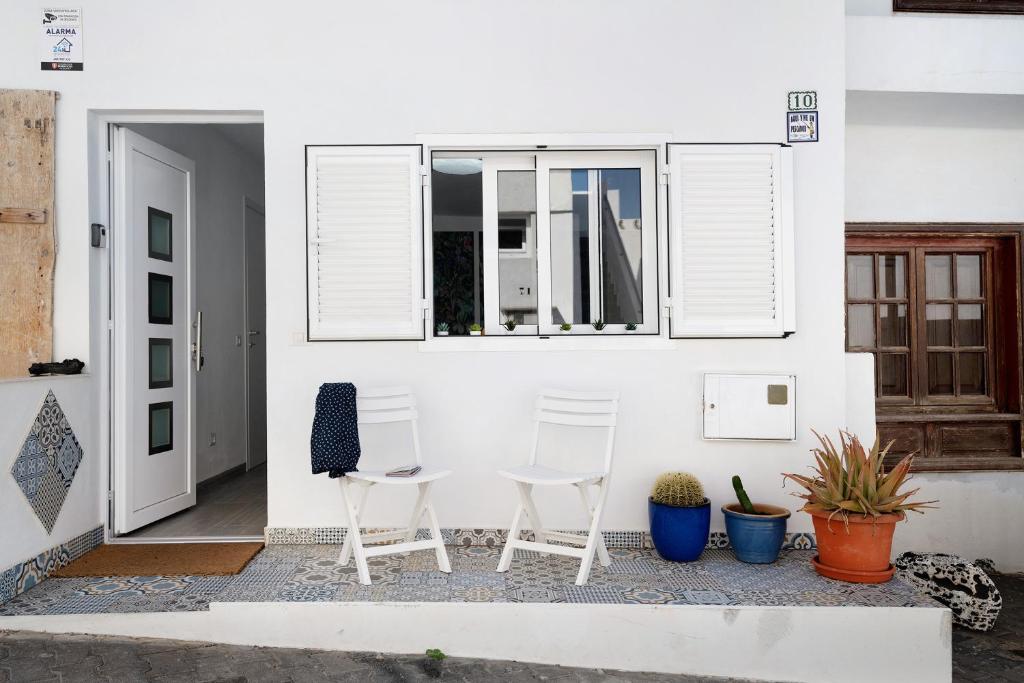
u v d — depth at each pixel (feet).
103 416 13.75
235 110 13.71
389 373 13.69
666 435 13.76
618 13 13.84
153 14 13.60
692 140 13.88
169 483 15.64
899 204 17.21
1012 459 17.11
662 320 13.88
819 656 10.34
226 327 20.92
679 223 13.70
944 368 17.66
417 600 10.58
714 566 12.41
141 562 12.44
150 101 13.58
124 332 14.03
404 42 13.75
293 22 13.70
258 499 17.54
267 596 10.75
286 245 13.69
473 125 13.79
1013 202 17.35
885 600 10.67
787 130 13.92
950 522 16.88
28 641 10.16
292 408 13.62
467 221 14.44
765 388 13.58
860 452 11.80
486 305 14.34
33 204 13.23
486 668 10.14
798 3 13.91
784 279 13.67
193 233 16.99
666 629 10.36
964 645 12.41
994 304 17.63
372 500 13.58
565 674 10.12
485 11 13.78
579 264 14.44
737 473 13.78
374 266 13.61
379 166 13.58
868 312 17.58
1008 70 15.20
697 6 13.87
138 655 9.97
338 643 10.44
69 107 13.52
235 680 9.39
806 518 13.70
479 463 13.71
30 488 11.47
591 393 12.45
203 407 19.20
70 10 13.52
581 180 14.47
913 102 15.69
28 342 13.19
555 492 13.67
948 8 15.64
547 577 11.78
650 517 13.03
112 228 14.05
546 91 13.82
